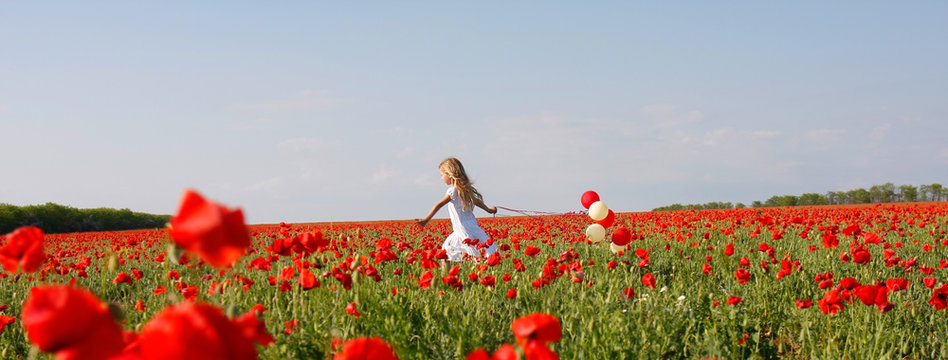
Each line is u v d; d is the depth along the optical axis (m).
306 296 4.60
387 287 5.15
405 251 6.81
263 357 3.01
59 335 0.92
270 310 4.41
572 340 3.80
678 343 4.25
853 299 4.31
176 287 4.37
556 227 13.38
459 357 3.52
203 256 0.99
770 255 6.60
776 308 5.21
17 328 4.89
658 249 9.53
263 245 11.21
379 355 1.59
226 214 1.03
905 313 4.90
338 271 4.07
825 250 7.84
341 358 1.60
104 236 19.23
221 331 1.01
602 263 8.00
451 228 16.23
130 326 3.60
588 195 9.27
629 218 18.62
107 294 6.99
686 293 5.56
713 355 3.76
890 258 6.18
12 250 1.76
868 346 4.04
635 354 3.77
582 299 4.46
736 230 12.41
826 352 3.94
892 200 49.69
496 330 4.43
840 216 14.21
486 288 5.00
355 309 3.84
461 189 8.41
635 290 5.36
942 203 24.48
